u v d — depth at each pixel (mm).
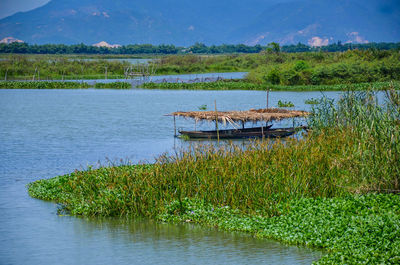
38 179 42156
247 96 124125
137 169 38688
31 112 94125
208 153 36938
